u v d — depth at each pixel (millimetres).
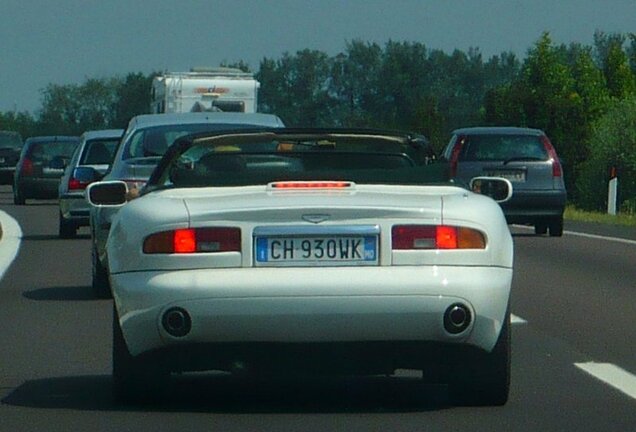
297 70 185375
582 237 36844
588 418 11953
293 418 12039
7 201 61688
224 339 11430
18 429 11555
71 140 57094
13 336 17391
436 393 13375
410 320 11383
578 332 17891
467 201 11875
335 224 11539
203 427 11625
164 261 11562
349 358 11602
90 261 28859
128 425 11695
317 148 13992
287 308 11305
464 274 11523
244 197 11742
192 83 58969
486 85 192500
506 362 12102
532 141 37250
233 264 11523
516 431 11398
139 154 22969
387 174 12883
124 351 12070
